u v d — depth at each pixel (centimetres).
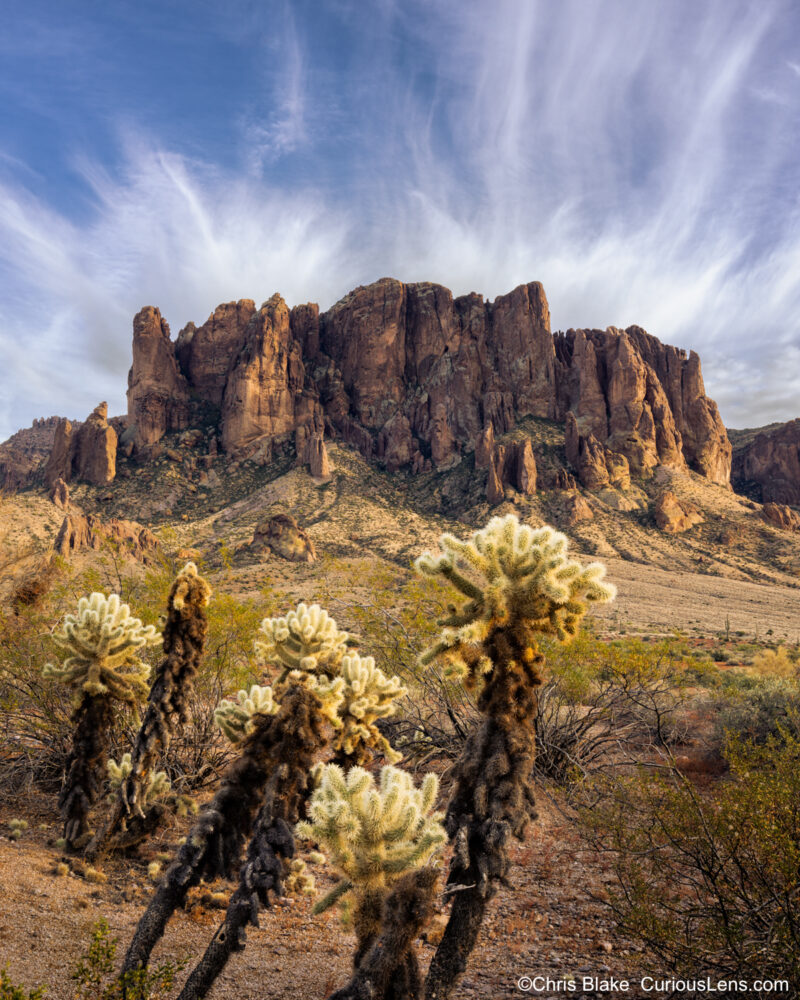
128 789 823
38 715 1158
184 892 552
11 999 423
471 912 441
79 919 639
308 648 791
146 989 461
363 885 417
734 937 482
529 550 528
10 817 969
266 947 646
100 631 859
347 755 841
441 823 480
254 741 621
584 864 815
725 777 1005
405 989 395
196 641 856
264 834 543
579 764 1102
